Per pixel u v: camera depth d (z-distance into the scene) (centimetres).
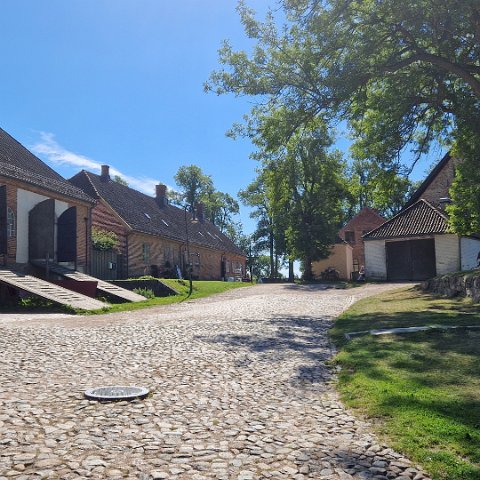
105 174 4416
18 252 2483
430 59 1758
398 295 2242
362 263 5794
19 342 1052
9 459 439
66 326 1380
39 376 751
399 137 2042
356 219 5891
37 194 2636
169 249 4512
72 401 623
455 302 1719
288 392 697
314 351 1022
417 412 554
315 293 2870
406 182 2181
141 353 961
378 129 2038
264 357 948
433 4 1628
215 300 2561
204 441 497
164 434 514
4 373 761
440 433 489
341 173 4569
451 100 1964
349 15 1814
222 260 6072
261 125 2228
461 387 659
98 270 3259
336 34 1827
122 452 463
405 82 1969
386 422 543
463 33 1767
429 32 1759
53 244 2595
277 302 2317
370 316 1491
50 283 2216
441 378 709
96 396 637
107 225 3700
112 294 2416
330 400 657
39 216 2578
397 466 432
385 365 809
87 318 1661
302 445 486
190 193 7994
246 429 535
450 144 2242
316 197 4538
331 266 5194
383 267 3612
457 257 3334
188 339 1145
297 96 2075
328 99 1956
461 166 2161
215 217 8381
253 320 1557
